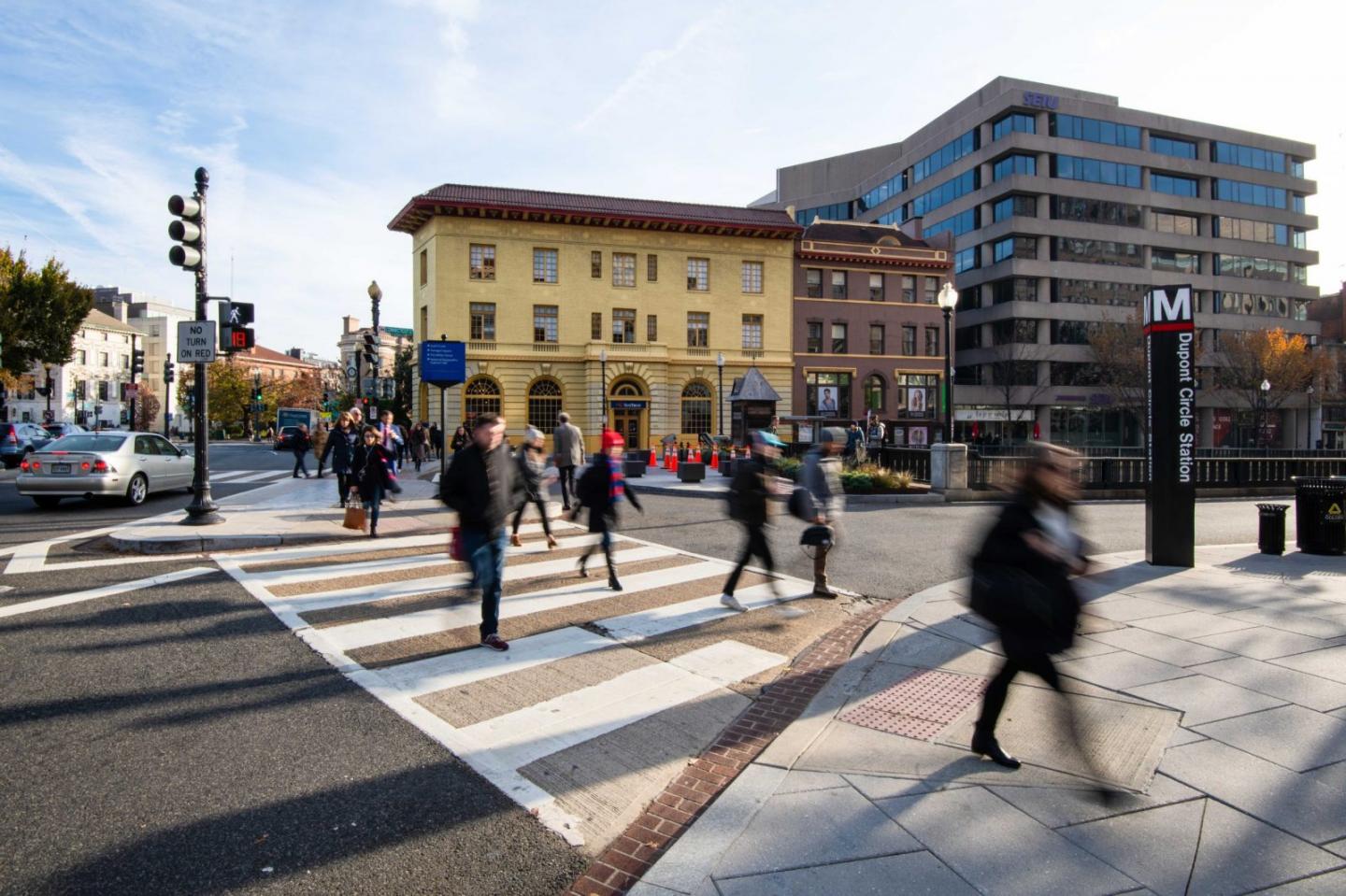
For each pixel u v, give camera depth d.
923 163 63.19
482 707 4.76
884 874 2.97
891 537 11.95
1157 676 5.14
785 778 3.76
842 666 5.54
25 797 3.58
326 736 4.30
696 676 5.37
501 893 2.93
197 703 4.77
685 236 40.84
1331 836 3.21
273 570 8.77
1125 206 56.78
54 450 13.73
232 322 11.41
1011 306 53.47
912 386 45.53
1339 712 4.51
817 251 43.84
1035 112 54.28
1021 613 3.59
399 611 6.98
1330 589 7.89
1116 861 3.04
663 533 12.20
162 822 3.38
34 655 5.64
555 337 38.88
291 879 2.98
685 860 3.07
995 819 3.37
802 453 25.98
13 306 41.31
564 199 40.38
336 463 14.37
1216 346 56.06
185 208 10.55
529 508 14.84
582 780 3.84
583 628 6.55
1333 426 63.56
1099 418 56.97
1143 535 12.70
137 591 7.64
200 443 11.55
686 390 41.12
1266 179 61.78
